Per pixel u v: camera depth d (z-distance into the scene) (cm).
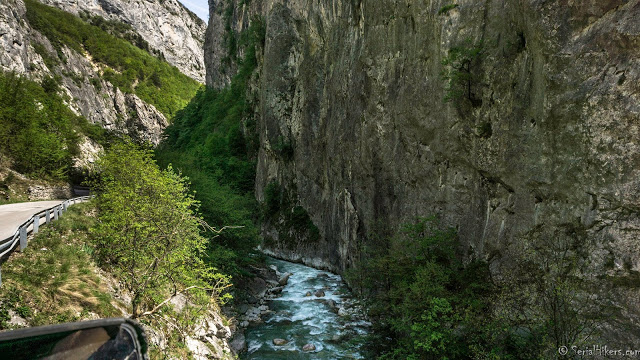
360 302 2316
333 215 3231
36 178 3353
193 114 9238
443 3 1833
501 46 1554
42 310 1040
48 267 1210
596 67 1145
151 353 1137
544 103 1312
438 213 1928
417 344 1338
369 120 2538
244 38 6262
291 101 4244
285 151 4262
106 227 1472
